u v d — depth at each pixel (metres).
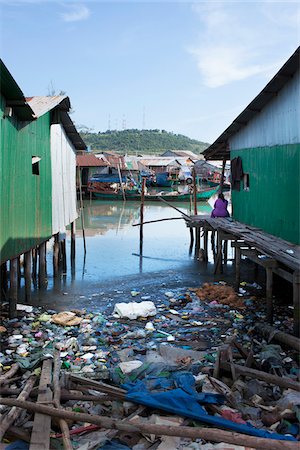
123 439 4.96
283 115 11.27
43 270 12.70
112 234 23.14
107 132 149.75
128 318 10.09
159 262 16.55
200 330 9.38
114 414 5.54
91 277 14.28
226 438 4.66
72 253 16.11
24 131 10.57
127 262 16.55
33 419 5.29
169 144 141.38
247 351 7.39
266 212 12.88
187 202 42.00
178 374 6.46
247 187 15.25
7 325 9.46
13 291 9.91
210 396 5.75
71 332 9.23
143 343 8.67
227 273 14.73
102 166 48.00
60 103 12.97
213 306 11.02
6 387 6.17
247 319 9.98
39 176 12.07
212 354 7.79
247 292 12.16
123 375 6.69
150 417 5.34
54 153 13.84
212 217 18.06
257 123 13.62
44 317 10.04
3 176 9.00
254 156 14.04
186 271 15.12
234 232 13.08
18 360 7.45
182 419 5.25
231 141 17.22
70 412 5.16
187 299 11.52
